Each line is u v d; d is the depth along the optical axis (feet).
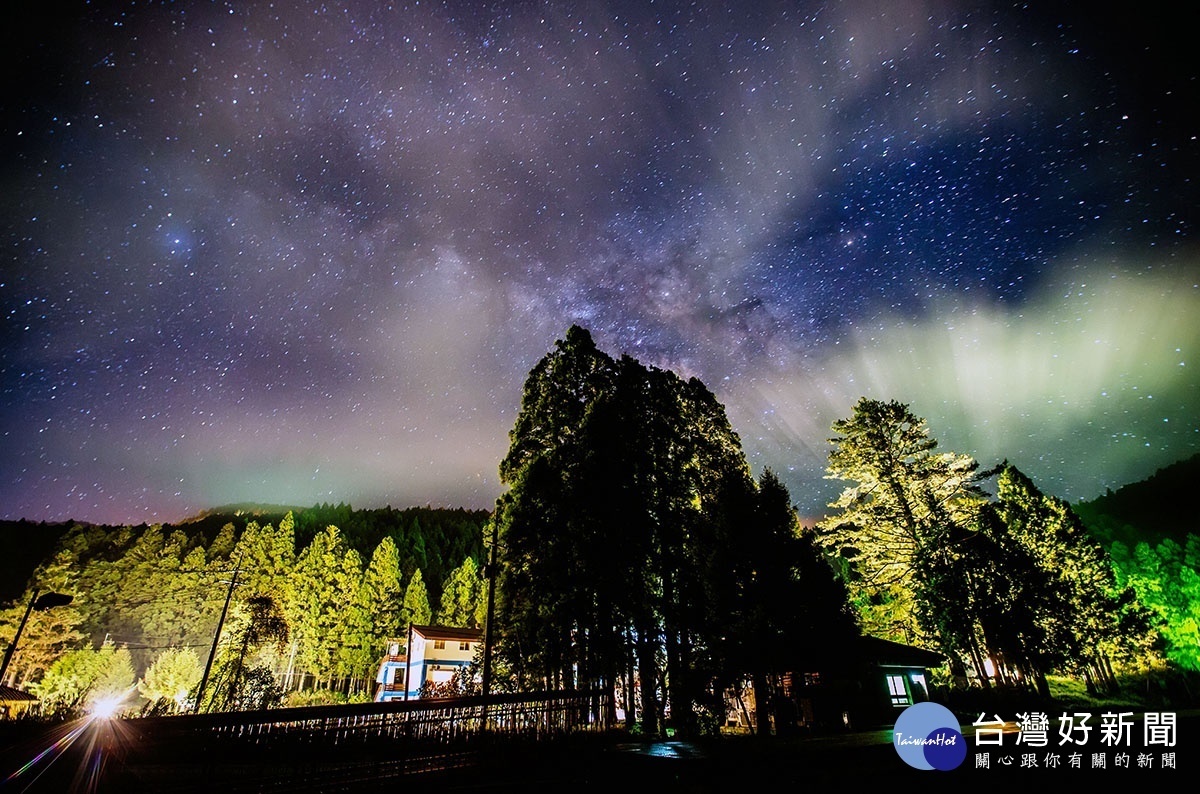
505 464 69.46
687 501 67.62
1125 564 157.07
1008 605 73.36
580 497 58.54
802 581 52.24
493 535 65.51
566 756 30.22
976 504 86.07
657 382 76.89
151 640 163.12
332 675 154.71
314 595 164.76
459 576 190.90
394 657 147.33
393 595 176.55
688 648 56.24
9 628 132.36
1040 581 75.92
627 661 53.57
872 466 93.45
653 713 53.88
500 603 62.13
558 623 52.75
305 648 155.43
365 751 25.54
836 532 94.89
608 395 69.41
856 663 58.13
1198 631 125.49
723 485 58.80
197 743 21.06
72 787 18.78
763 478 57.62
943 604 76.43
